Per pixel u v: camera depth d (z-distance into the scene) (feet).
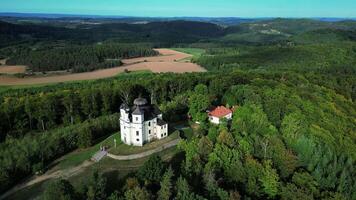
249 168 312.09
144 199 248.11
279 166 336.70
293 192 289.74
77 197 261.03
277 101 472.44
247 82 640.99
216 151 324.39
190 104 468.34
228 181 303.07
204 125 430.61
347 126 453.99
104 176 325.62
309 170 343.05
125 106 386.32
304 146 362.12
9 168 346.74
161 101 595.88
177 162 341.62
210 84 608.19
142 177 287.69
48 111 525.34
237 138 366.02
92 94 556.92
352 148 399.65
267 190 302.66
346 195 313.73
